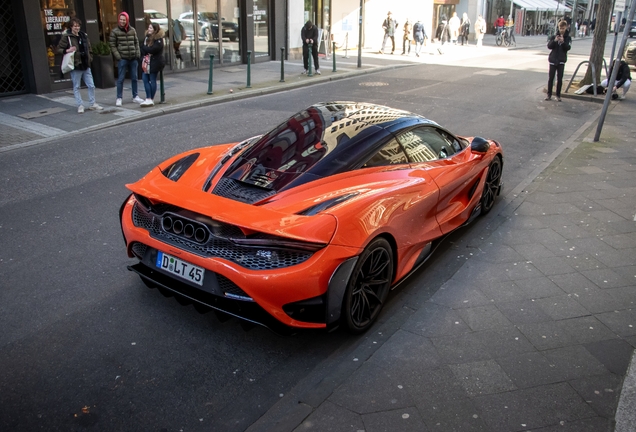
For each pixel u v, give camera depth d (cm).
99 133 941
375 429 273
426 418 282
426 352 340
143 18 1455
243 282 308
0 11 1162
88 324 376
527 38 3950
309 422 278
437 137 480
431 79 1681
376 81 1617
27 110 1084
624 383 312
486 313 388
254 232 305
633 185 691
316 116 437
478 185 523
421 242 417
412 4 2988
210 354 347
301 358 345
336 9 2491
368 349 346
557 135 992
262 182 359
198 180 379
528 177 722
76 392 310
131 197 400
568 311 392
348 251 322
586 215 584
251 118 1066
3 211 577
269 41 1973
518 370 323
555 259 477
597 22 1390
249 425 290
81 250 489
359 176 375
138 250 369
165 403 304
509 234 532
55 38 1242
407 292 423
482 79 1698
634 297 414
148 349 351
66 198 619
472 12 3756
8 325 373
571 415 286
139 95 1255
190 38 1658
